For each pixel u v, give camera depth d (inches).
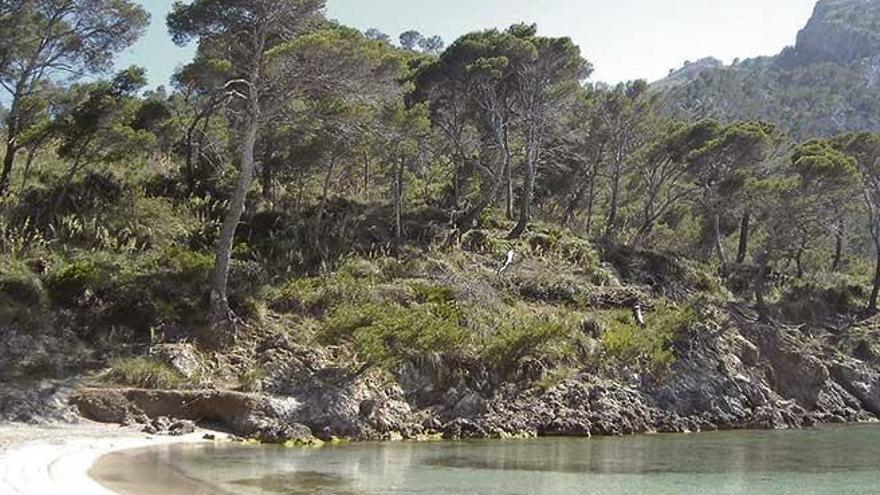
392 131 1309.1
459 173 1724.9
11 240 1025.5
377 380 977.5
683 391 1206.3
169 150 1446.9
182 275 1052.5
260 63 1143.6
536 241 1557.6
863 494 682.8
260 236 1268.5
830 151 1788.9
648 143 1914.4
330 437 887.1
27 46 1190.3
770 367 1396.4
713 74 6161.4
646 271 1598.2
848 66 7047.2
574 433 1027.3
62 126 1159.0
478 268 1370.6
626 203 2224.4
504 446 901.2
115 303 978.1
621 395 1127.0
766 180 1776.6
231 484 606.5
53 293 965.2
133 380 882.1
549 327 1125.1
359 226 1380.4
